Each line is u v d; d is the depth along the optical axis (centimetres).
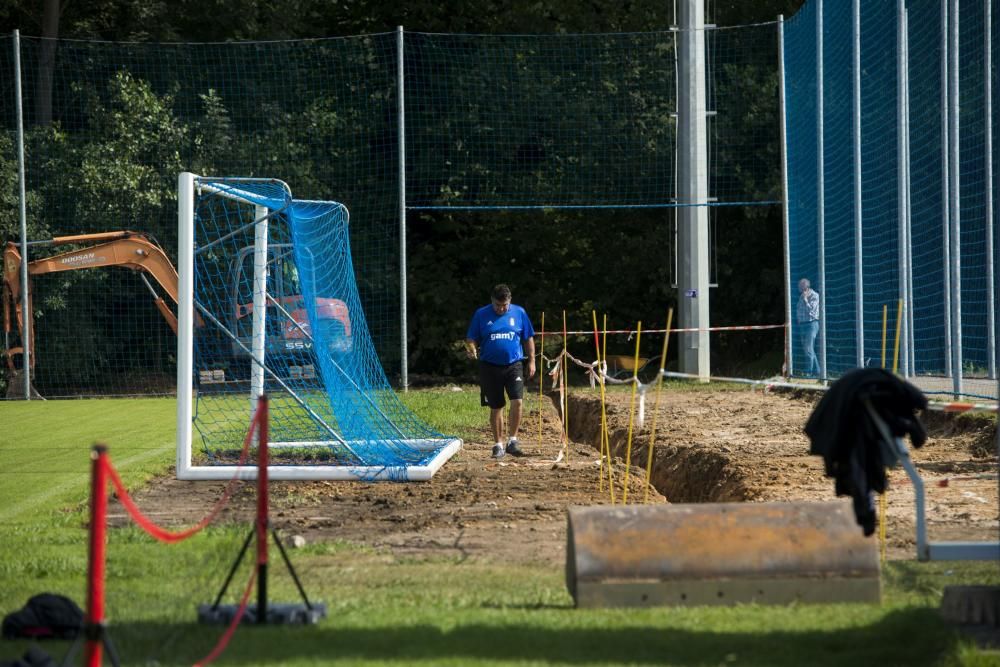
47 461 5444
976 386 6875
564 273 13975
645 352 13875
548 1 13625
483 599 2658
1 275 11300
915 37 9362
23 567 3006
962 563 2986
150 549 3266
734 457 5219
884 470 2389
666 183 12962
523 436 6656
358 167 12875
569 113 13025
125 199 11731
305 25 14200
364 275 12812
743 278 13188
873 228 9075
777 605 2556
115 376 11969
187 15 13462
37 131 11656
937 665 2077
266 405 2423
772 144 12888
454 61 13238
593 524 2600
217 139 12275
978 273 9225
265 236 5534
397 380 12538
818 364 9225
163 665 2083
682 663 2091
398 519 3809
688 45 10288
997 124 8250
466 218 13662
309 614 2409
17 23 13238
